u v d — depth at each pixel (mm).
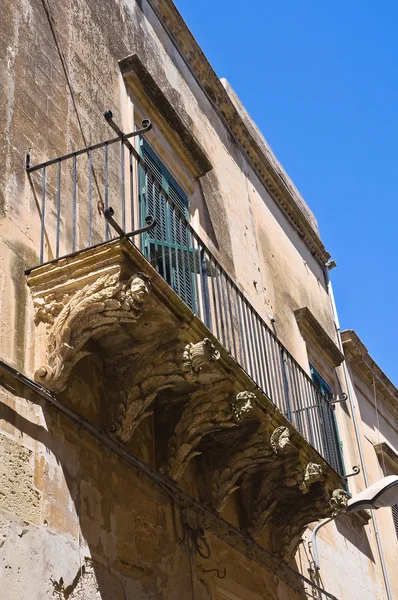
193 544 8008
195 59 12820
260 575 9297
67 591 6016
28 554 5734
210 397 7824
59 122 8180
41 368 6426
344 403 15281
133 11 11117
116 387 7242
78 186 8117
